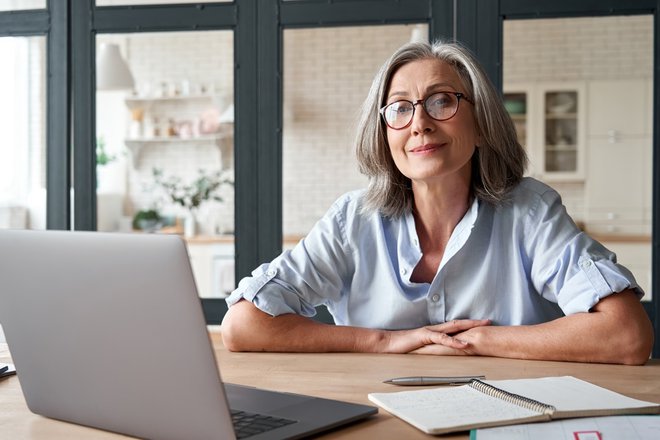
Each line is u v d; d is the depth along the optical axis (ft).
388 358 4.60
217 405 2.64
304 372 4.21
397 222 5.43
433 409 3.20
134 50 22.91
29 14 9.27
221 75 22.75
